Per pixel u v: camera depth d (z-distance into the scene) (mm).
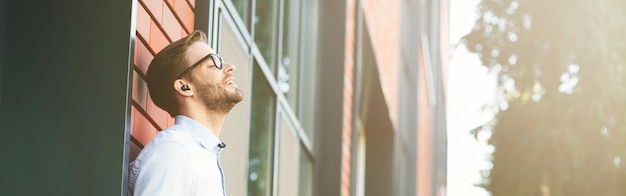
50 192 3604
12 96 3666
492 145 19906
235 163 5832
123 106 3643
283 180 7699
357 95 10320
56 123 3645
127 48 3682
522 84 20203
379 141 14641
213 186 3686
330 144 9375
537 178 19312
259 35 6977
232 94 3955
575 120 19453
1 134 3639
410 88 17172
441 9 24531
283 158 7703
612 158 19141
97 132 3629
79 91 3668
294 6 8500
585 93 19578
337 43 9562
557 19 20203
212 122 3961
